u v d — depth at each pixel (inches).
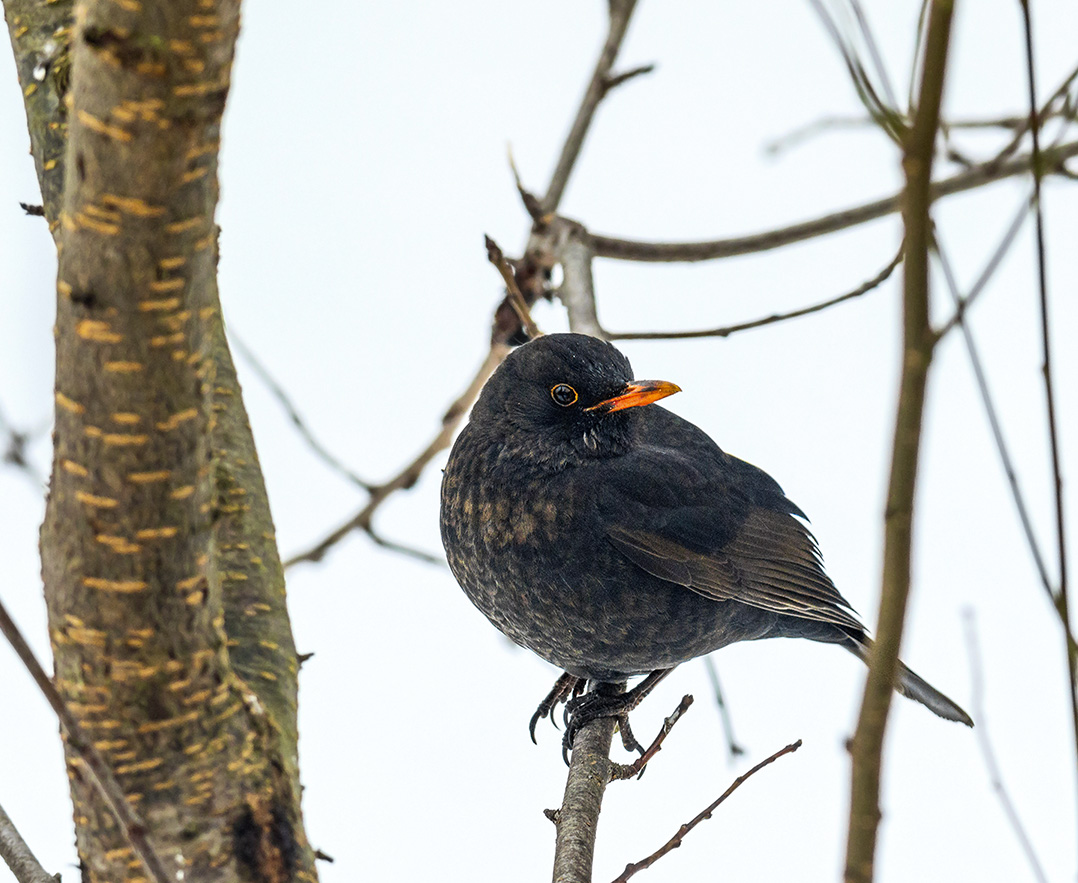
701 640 432.1
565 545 414.6
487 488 421.4
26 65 293.6
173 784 216.8
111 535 199.3
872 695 176.4
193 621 210.2
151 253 181.0
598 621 420.5
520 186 493.7
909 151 166.7
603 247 500.4
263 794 224.2
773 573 438.3
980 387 214.5
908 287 167.9
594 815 331.6
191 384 193.9
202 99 171.3
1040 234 203.6
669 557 419.8
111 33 164.7
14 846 247.9
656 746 353.1
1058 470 205.3
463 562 431.5
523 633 436.5
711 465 460.1
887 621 175.0
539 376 425.7
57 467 200.1
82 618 205.8
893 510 173.0
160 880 180.2
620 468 428.5
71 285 184.4
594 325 457.7
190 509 202.7
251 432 293.4
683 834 281.9
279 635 257.6
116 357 187.5
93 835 219.6
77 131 174.6
